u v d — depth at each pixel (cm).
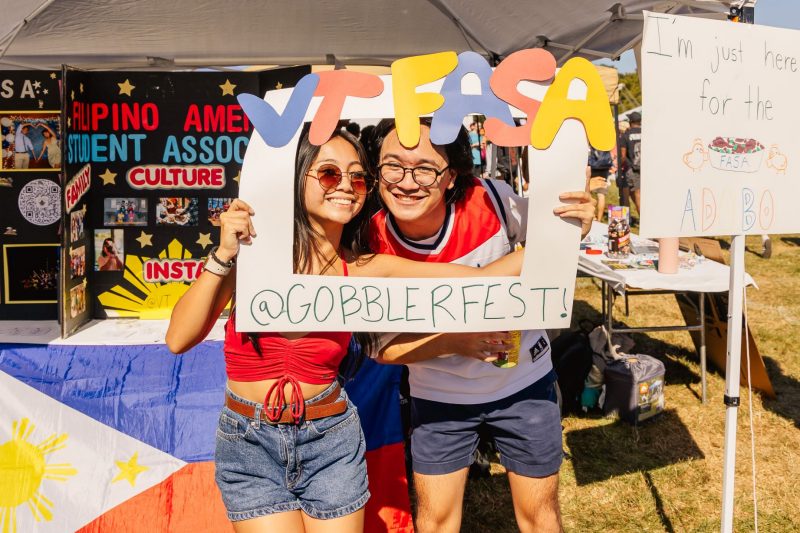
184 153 312
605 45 453
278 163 184
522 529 236
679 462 373
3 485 266
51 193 310
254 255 186
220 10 382
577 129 190
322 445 194
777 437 401
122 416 274
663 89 207
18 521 264
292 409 188
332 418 195
